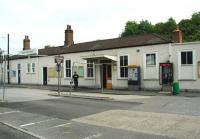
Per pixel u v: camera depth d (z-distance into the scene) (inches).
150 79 909.8
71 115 478.0
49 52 1362.0
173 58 858.8
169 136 320.2
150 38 956.6
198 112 444.1
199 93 778.2
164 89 854.5
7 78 1653.5
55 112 512.1
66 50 1257.4
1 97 798.5
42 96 813.2
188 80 828.6
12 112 534.9
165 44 876.6
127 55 980.6
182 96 711.1
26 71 1523.1
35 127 399.5
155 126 368.8
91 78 1111.0
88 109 531.5
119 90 948.0
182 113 440.1
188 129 342.0
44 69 1381.6
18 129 389.4
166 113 446.3
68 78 1218.0
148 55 920.3
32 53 1299.2
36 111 534.0
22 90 1096.2
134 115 445.7
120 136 332.2
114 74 1021.8
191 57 825.5
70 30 1344.7
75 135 344.5
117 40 1097.4
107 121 419.5
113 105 573.6
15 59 1621.6
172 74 851.4
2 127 408.8
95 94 840.3
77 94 842.2
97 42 1187.3
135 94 798.5
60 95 821.2
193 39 1843.0
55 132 364.5
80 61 1167.6
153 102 590.9
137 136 328.8
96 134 346.0
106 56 976.9
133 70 931.3
